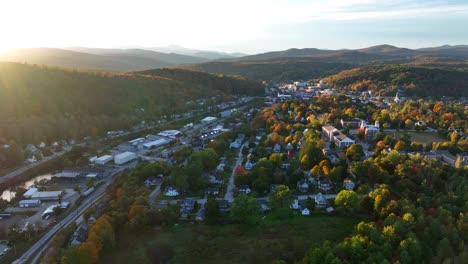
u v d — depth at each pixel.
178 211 157.12
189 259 128.62
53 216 163.25
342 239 137.88
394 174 179.62
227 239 140.25
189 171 188.62
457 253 120.62
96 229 131.50
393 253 118.75
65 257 115.50
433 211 139.50
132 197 163.75
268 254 130.25
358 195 171.25
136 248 133.38
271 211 161.00
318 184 190.25
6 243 139.88
